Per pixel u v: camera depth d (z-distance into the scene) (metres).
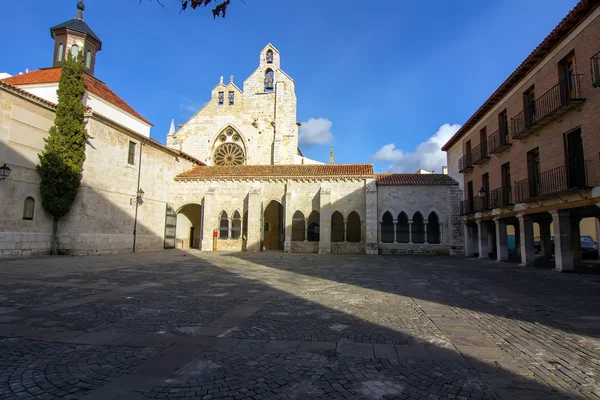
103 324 6.51
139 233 27.47
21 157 19.86
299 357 4.91
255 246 30.25
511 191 20.83
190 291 10.08
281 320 6.91
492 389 3.93
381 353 5.10
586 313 7.80
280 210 38.31
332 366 4.59
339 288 10.94
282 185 31.70
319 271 15.76
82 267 15.48
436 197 30.00
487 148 24.27
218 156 42.94
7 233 18.95
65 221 21.89
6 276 12.35
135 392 3.78
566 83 15.83
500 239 22.19
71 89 21.86
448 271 16.41
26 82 26.55
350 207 30.44
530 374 4.37
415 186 30.33
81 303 8.27
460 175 29.97
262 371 4.40
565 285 11.97
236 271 15.20
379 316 7.35
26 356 4.86
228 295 9.52
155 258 21.38
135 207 27.02
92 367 4.48
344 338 5.79
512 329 6.45
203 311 7.62
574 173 15.45
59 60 30.77
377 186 30.77
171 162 32.44
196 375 4.25
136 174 27.20
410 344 5.52
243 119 42.72
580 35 14.73
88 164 22.44
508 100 21.20
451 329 6.39
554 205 16.22
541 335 6.08
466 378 4.23
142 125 34.47
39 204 20.84
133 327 6.34
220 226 31.97
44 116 21.50
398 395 3.77
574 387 4.00
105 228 23.81
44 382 4.02
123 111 31.83
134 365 4.56
